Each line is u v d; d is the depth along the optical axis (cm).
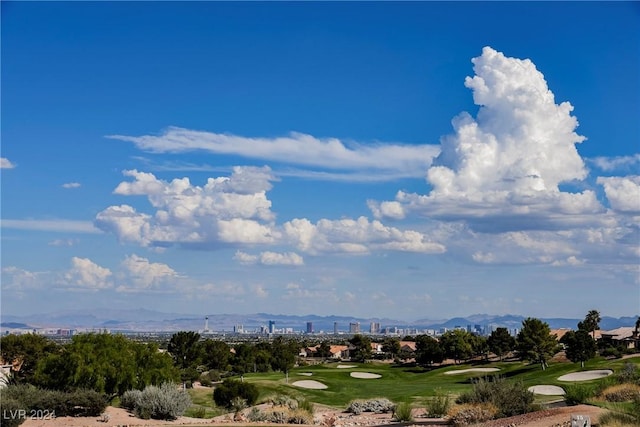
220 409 5338
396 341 17362
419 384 8600
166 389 4225
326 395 6869
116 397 5141
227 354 11775
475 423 3322
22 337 6194
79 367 4550
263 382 8238
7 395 3634
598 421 2817
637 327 13662
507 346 13612
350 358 17675
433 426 3562
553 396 5681
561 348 10850
